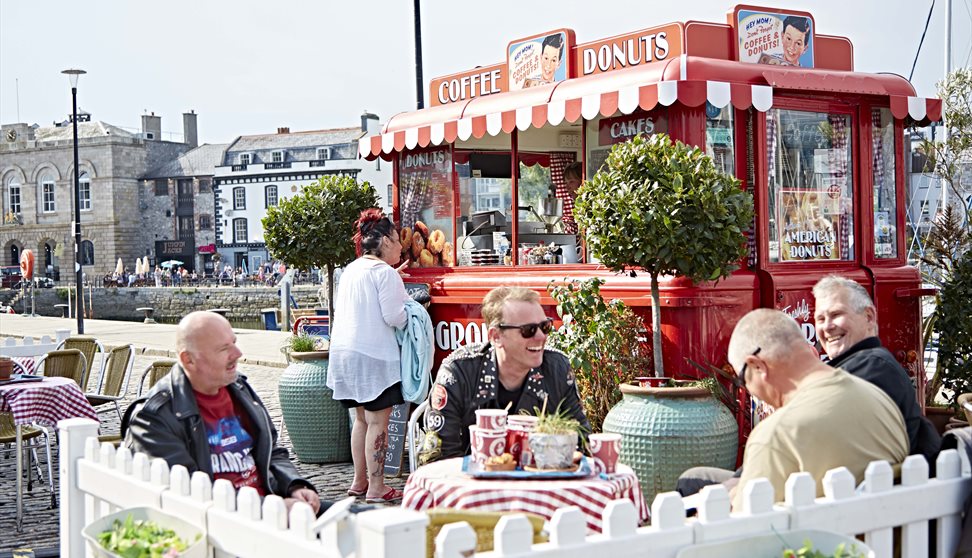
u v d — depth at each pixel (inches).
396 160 413.7
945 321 349.7
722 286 298.2
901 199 343.3
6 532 289.7
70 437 182.4
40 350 450.9
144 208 3767.2
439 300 376.2
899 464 154.5
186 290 3117.6
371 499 311.3
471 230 379.6
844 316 196.9
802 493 135.6
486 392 204.7
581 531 119.6
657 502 126.0
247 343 898.7
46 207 3754.9
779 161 316.2
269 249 420.5
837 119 329.7
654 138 281.0
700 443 262.7
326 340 394.3
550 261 348.8
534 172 368.2
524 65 365.1
